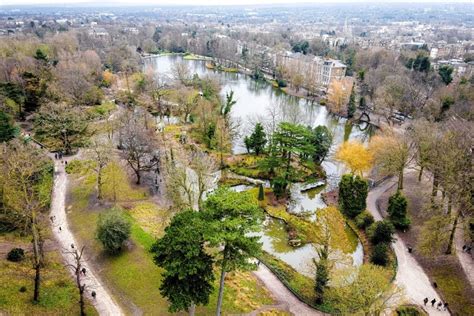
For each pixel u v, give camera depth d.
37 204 51.78
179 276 39.28
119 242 56.56
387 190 88.25
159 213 71.44
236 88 193.25
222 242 42.72
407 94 132.38
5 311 42.06
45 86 111.81
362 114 142.88
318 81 192.12
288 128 82.12
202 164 70.94
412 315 52.09
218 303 45.47
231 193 44.47
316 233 56.97
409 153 89.25
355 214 76.50
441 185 69.69
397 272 61.25
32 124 103.69
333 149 113.00
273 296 54.66
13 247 55.91
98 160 73.00
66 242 60.59
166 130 115.88
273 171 95.88
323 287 53.41
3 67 127.62
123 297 50.03
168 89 140.62
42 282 49.12
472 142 73.44
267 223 77.00
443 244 65.81
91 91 127.88
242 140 119.12
